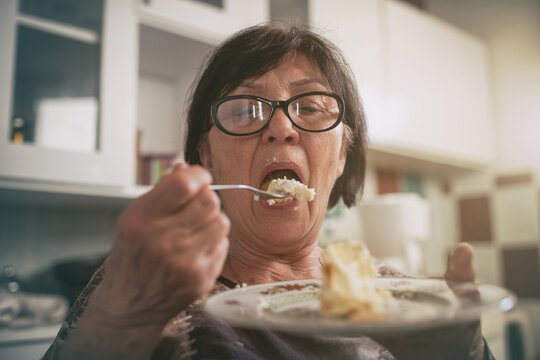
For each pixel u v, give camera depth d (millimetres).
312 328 359
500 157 2486
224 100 696
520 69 2426
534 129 2355
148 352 467
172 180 414
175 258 422
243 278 704
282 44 718
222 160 707
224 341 544
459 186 2680
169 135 1748
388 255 2125
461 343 540
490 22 2561
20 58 1232
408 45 2117
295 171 697
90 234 1665
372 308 436
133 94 1392
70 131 1289
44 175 1225
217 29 1513
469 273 537
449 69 2301
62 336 567
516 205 2396
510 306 393
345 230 2309
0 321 1176
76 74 1317
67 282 1436
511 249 2400
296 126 684
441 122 2217
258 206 685
